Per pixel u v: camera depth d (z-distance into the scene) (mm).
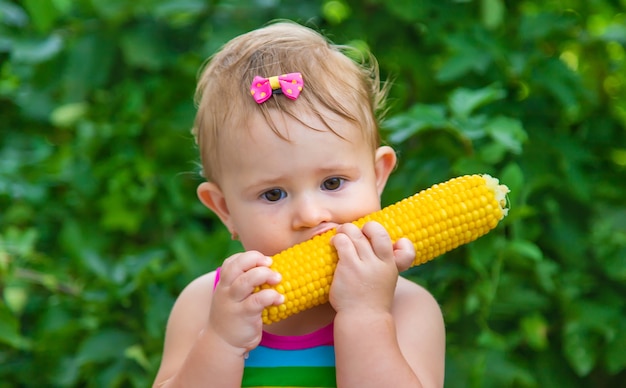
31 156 4172
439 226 2100
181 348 2314
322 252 2037
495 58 3453
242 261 2012
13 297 3465
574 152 3518
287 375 2133
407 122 3107
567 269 3504
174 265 3377
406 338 2170
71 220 3807
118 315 3432
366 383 1954
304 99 2111
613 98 3859
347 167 2115
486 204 2127
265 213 2109
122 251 3941
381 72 3816
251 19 3771
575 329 3340
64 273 3674
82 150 3910
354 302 1994
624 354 3314
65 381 3486
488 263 3074
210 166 2287
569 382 3455
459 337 3176
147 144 3943
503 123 3084
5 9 4023
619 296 3477
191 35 3930
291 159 2066
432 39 3658
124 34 3889
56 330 3467
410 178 3299
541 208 3500
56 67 4047
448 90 3766
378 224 2045
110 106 3961
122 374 3338
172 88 3939
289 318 2238
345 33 3787
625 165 3787
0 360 3607
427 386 2111
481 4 3613
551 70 3527
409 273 3170
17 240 3584
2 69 4383
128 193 3844
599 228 3514
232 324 1974
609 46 3984
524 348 3494
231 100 2162
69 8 4012
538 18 3531
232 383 1983
